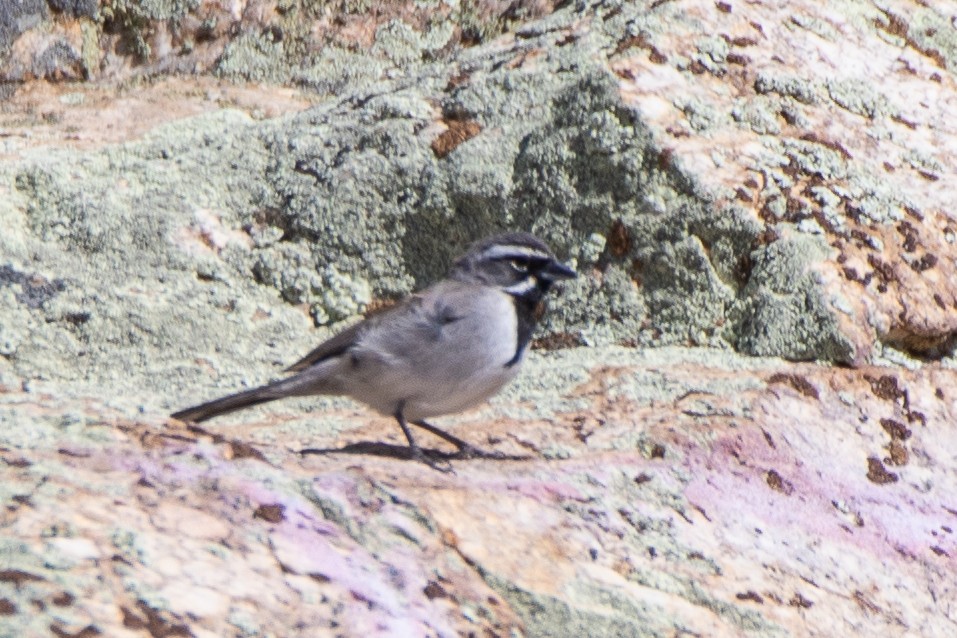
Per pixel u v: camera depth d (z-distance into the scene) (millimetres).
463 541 8047
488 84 13219
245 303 12453
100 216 12766
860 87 13461
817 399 10742
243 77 15797
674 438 9859
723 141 12445
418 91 13531
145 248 12680
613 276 12102
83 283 12219
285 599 7020
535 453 9734
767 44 13531
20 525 6953
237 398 9703
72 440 8016
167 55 16031
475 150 12789
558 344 12047
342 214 12914
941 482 10375
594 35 13445
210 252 12781
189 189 13164
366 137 13188
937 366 11617
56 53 16031
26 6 16031
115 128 14703
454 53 15367
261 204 13133
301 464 8516
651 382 10828
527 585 7898
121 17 16031
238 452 8203
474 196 12602
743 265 11828
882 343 11500
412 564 7691
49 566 6680
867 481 10156
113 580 6715
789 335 11391
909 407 10914
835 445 10367
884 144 12938
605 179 12289
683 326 11836
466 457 9641
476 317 9688
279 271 12766
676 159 12125
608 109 12469
